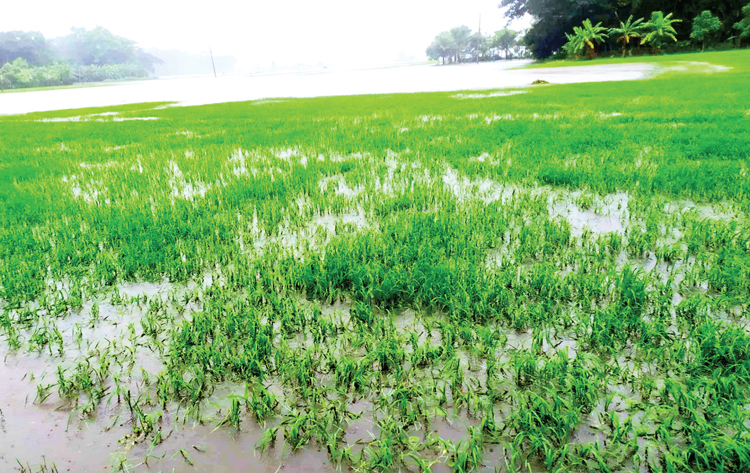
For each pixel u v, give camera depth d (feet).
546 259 13.75
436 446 7.38
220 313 11.08
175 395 8.69
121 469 7.19
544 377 8.60
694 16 218.38
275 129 47.67
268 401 8.07
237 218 18.33
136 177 26.89
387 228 16.55
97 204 21.06
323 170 27.07
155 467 7.22
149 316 11.24
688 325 9.96
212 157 32.48
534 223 16.40
